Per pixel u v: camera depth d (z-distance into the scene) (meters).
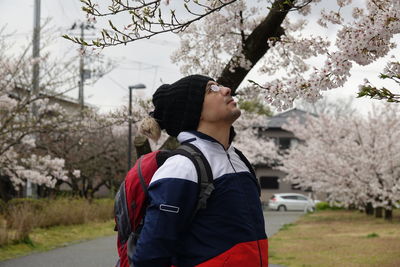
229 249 1.93
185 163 1.96
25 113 14.05
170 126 2.23
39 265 9.03
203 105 2.15
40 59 14.18
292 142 47.66
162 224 1.89
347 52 3.36
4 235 11.39
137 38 3.63
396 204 21.03
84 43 3.54
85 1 3.51
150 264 1.89
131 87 20.14
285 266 8.84
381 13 3.33
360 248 11.39
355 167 22.08
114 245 12.48
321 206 38.25
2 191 16.73
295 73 6.91
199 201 1.93
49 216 16.36
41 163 15.09
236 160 2.13
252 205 2.05
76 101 21.66
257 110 42.00
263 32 5.59
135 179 2.10
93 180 25.98
